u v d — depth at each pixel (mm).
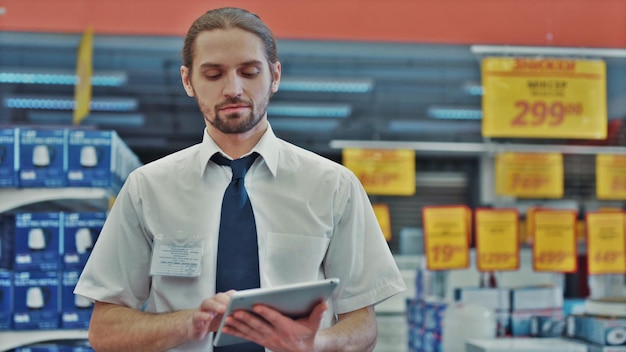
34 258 2430
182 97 7984
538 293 3389
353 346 1611
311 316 1400
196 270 1611
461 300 3408
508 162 5004
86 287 1665
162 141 8781
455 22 3873
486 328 3232
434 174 8891
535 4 3859
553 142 7098
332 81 6906
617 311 3008
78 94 4180
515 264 3719
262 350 1622
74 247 2449
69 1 3762
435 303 3422
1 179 2441
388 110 8578
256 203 1668
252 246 1635
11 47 5586
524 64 3773
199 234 1643
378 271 1715
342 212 1706
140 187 1691
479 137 8844
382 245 1753
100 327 1633
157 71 6805
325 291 1381
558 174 5000
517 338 3225
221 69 1539
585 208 7012
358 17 3850
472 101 8148
